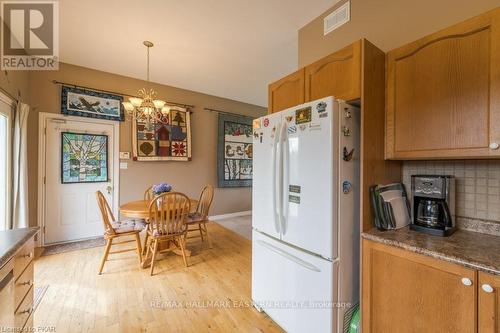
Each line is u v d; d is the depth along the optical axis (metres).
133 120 3.91
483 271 0.93
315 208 1.42
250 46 2.90
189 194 4.57
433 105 1.26
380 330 1.28
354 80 1.43
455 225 1.42
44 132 3.25
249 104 5.48
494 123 1.06
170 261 2.87
